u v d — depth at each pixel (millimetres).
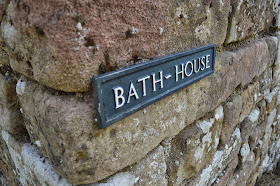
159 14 608
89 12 449
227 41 1021
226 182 1367
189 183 1020
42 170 709
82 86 490
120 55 541
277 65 1703
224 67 1021
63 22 422
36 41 464
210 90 955
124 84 539
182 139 874
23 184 923
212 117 1045
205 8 781
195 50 754
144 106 607
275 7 1437
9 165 1005
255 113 1536
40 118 562
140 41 581
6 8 497
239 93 1277
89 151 548
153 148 756
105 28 489
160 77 636
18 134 813
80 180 580
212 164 1156
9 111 725
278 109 2021
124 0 506
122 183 660
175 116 791
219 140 1192
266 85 1620
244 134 1444
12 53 546
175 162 875
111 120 527
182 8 684
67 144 519
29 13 438
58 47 434
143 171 731
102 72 513
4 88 683
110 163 604
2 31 536
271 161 2260
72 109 505
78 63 464
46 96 538
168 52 680
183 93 797
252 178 1867
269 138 1988
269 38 1489
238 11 1011
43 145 629
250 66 1274
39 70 491
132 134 637
